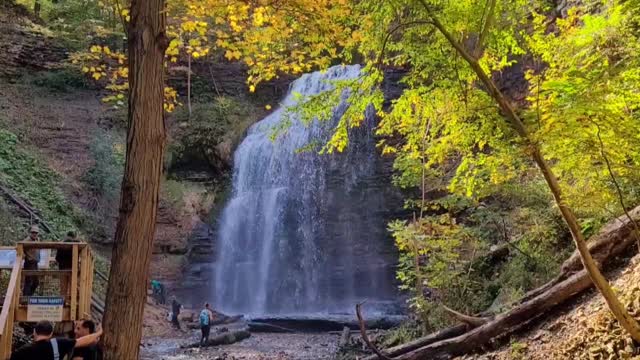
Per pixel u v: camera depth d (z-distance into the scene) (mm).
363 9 6977
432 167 12133
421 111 7949
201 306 24484
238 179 29062
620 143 5176
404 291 24219
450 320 10875
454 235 11344
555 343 6855
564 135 5176
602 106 5066
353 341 14961
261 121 30891
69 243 7820
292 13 6840
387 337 13453
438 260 11227
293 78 32938
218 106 30484
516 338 7789
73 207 21625
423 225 11477
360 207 27328
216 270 26016
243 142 29953
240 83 32750
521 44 7793
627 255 7727
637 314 5867
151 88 5152
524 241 11164
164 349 15586
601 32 6578
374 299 25375
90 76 28094
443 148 8070
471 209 12664
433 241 10797
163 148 5238
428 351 8391
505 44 6996
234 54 7609
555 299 7645
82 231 21469
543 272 10273
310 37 7172
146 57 5156
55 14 27969
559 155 5504
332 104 7340
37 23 28219
